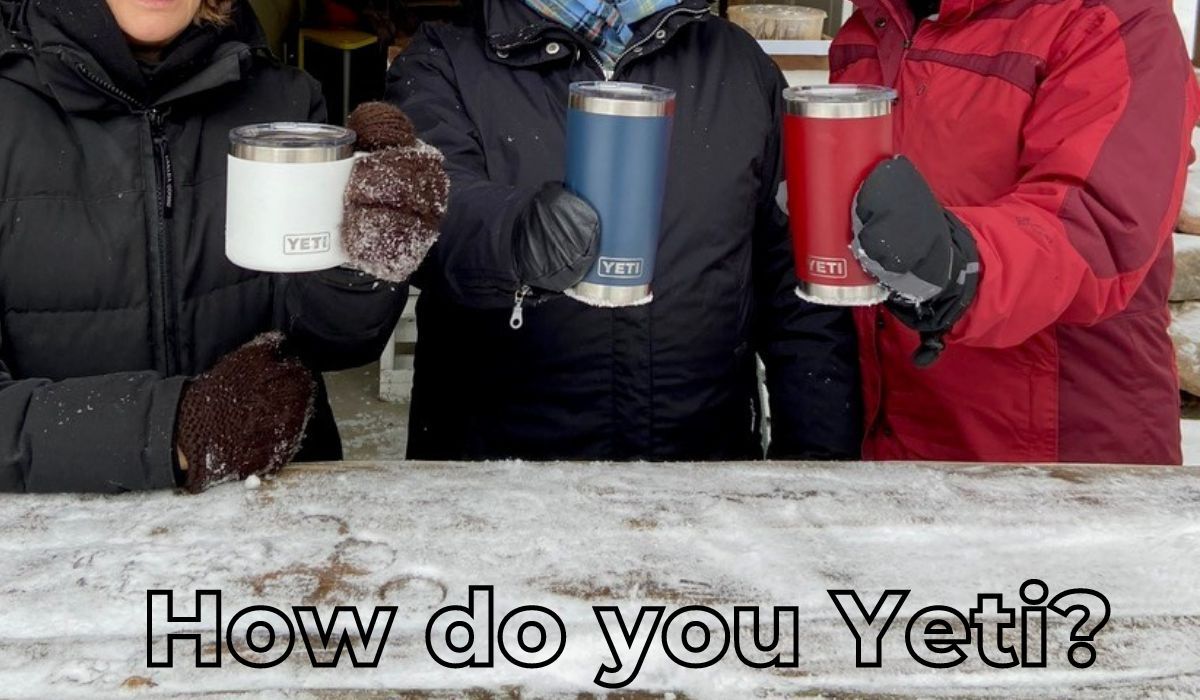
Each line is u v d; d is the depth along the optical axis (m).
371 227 1.00
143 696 0.81
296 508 1.10
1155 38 1.30
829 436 1.69
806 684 0.85
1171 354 1.58
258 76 1.43
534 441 1.59
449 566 0.99
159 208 1.33
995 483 1.20
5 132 1.29
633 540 1.05
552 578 0.98
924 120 1.50
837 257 1.07
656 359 1.56
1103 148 1.25
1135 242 1.25
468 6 1.60
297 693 0.82
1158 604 0.97
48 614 0.91
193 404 1.12
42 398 1.12
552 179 1.50
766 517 1.10
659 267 1.54
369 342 1.29
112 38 1.25
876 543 1.06
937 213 1.06
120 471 1.10
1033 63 1.38
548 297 1.23
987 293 1.14
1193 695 0.85
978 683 0.85
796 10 3.01
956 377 1.57
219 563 0.99
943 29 1.51
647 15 1.51
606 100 1.00
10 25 1.29
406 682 0.84
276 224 0.98
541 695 0.82
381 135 1.06
